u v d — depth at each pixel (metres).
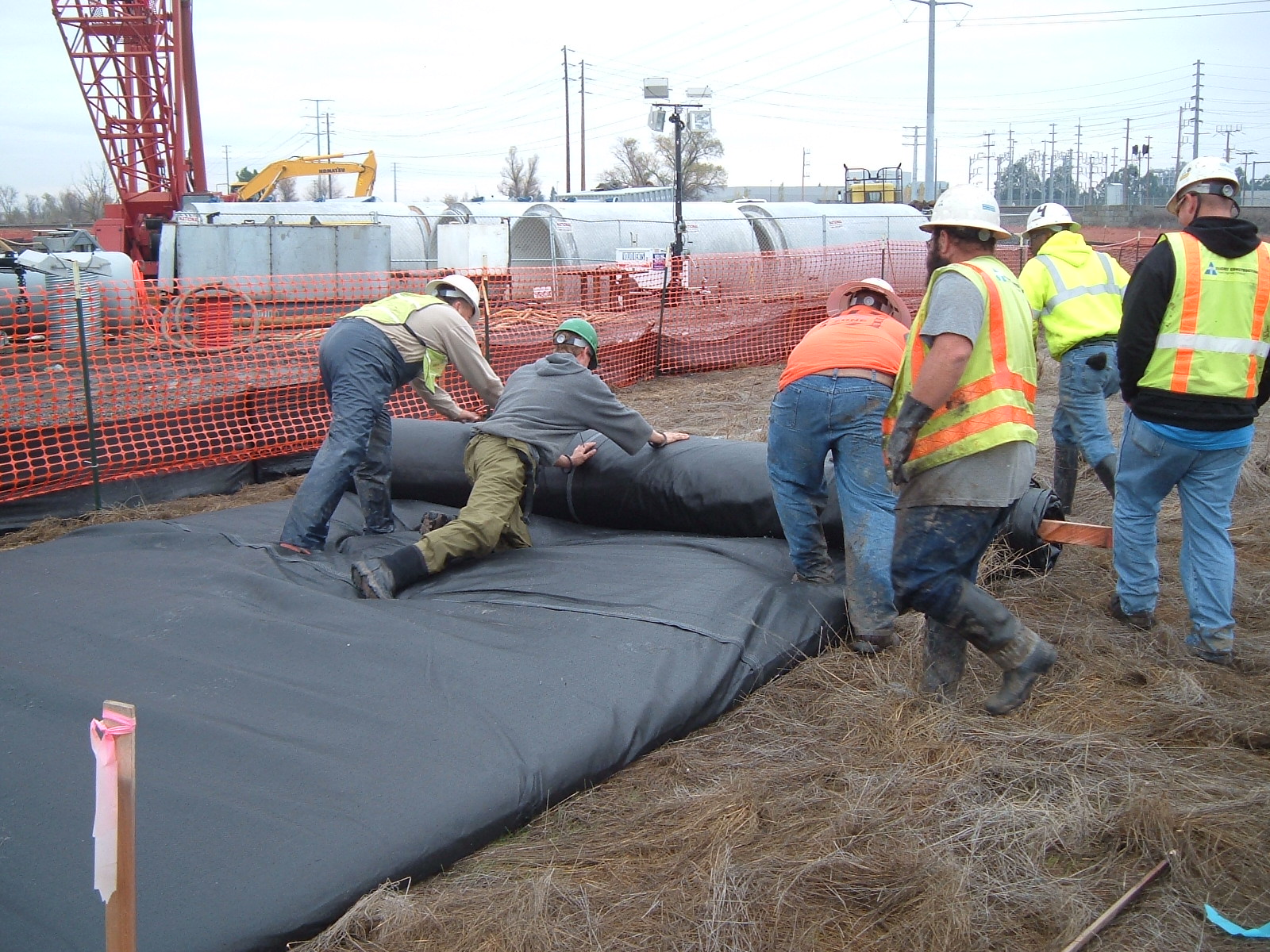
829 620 4.04
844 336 4.02
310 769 2.87
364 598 4.35
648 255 18.92
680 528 5.04
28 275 12.30
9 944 2.27
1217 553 3.77
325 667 3.54
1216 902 2.46
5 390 6.77
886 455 3.24
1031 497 4.47
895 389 3.44
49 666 3.65
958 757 3.07
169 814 2.67
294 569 4.77
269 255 17.31
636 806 2.96
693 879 2.58
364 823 2.64
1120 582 4.10
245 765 2.90
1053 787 2.92
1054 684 3.59
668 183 50.91
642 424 4.93
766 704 3.55
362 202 24.77
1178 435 3.71
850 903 2.51
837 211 22.02
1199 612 3.79
